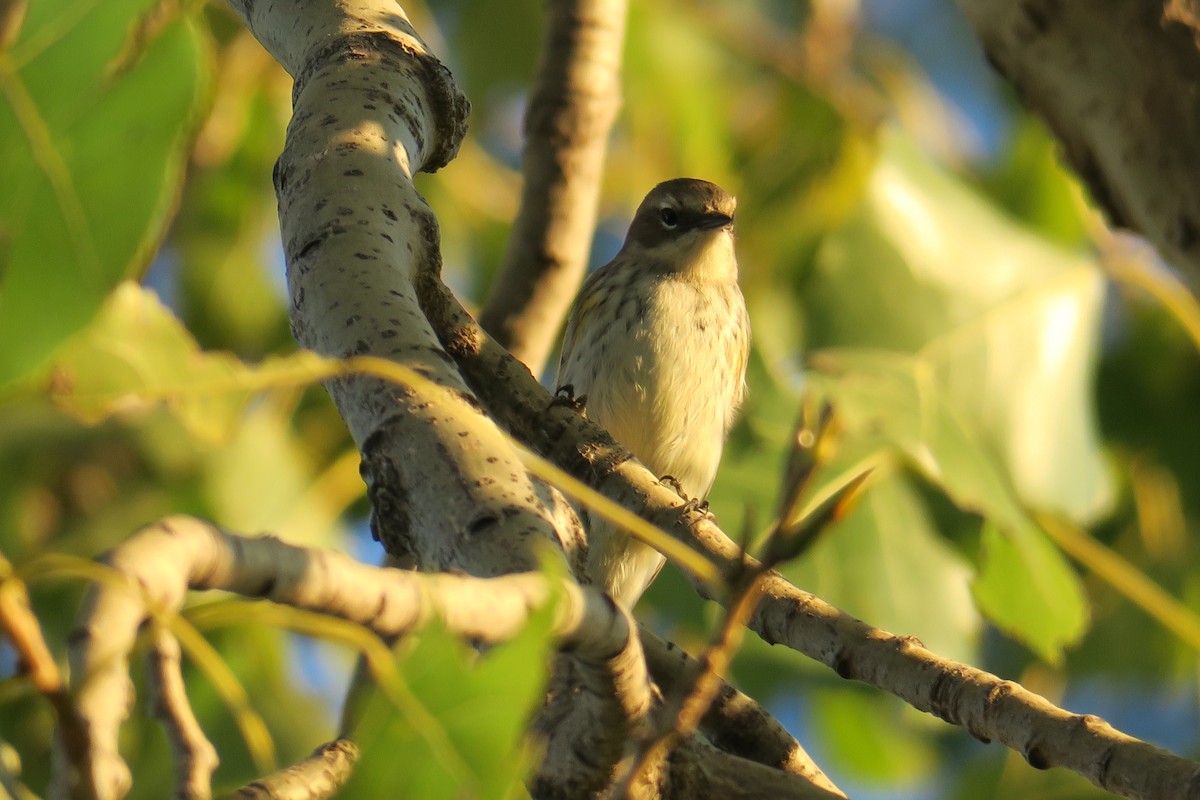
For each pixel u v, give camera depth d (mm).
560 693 5199
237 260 12828
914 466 6395
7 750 4547
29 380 3768
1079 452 9945
